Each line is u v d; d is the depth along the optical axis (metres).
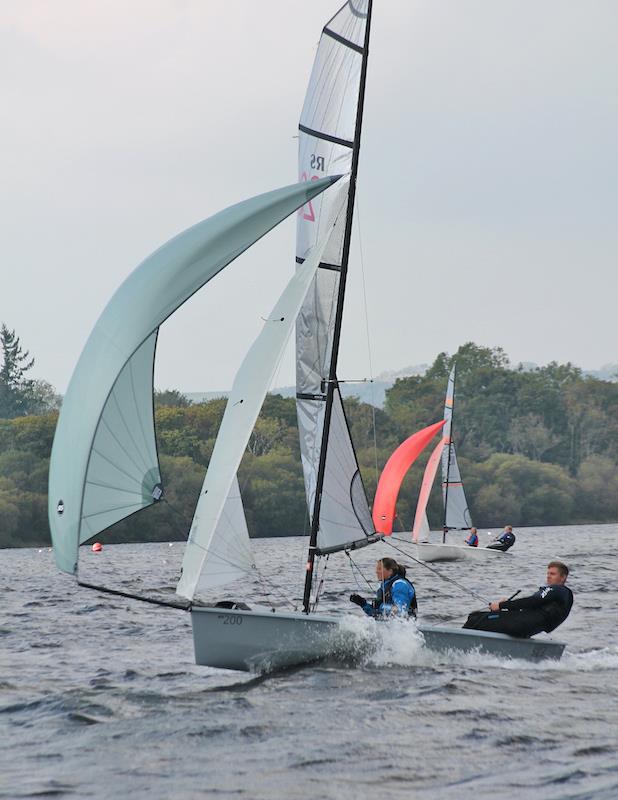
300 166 46.28
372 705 34.00
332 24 45.12
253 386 40.94
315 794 24.56
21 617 65.06
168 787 25.38
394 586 42.16
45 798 24.73
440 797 24.19
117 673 42.34
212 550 39.00
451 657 41.69
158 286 39.22
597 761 26.95
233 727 31.39
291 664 40.22
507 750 28.25
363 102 45.41
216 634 38.72
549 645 42.66
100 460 37.53
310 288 44.41
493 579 96.62
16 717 34.09
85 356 38.44
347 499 44.16
